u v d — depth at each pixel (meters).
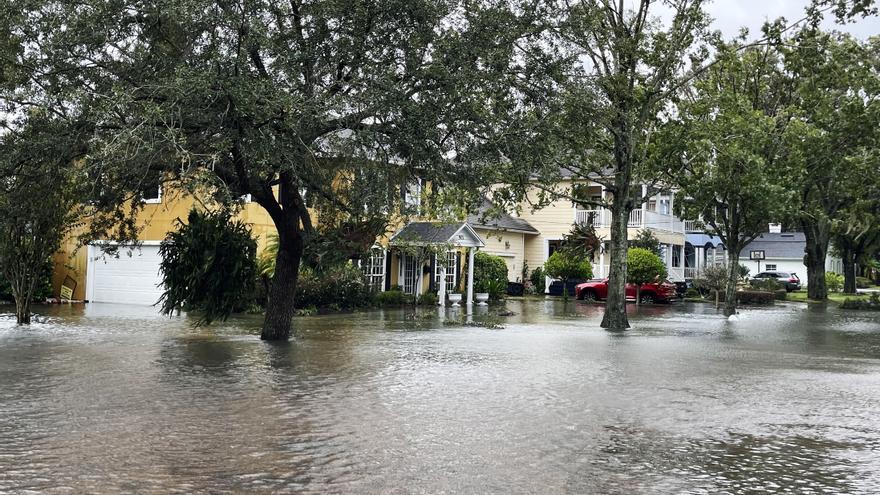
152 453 7.43
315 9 14.64
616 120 22.17
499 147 15.60
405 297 32.50
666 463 7.43
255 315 24.42
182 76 13.06
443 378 12.45
